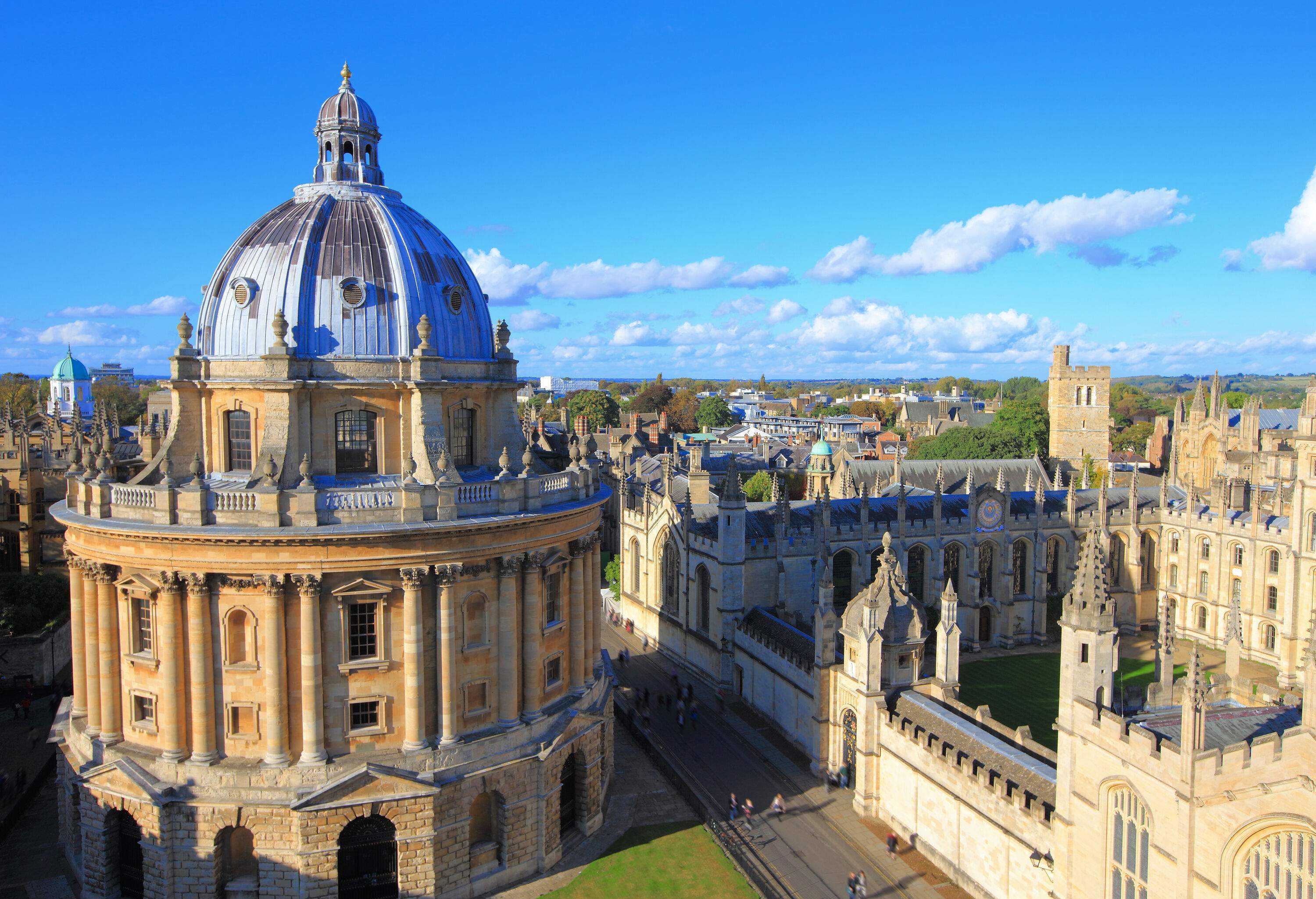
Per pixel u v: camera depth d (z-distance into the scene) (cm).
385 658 5603
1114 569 11850
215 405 6122
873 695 6812
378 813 5394
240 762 5466
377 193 6850
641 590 11731
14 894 5788
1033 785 5362
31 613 9406
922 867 6116
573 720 6294
